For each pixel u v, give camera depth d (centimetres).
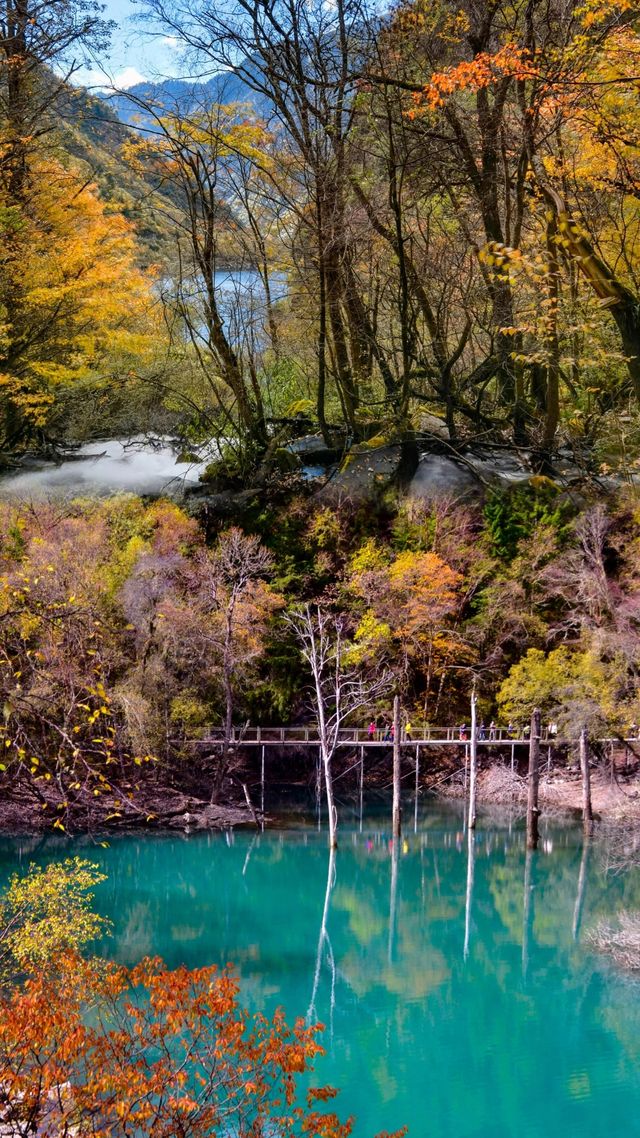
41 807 3450
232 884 3152
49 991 1116
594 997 2348
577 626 4347
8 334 4094
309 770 4381
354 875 3297
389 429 4606
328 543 4522
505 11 3791
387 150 4125
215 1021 1129
